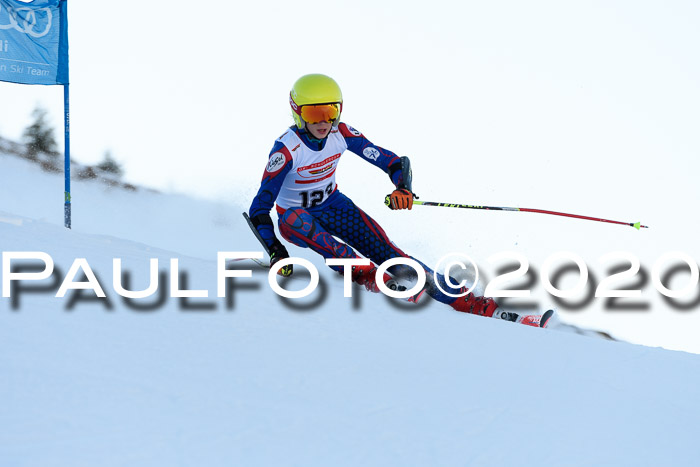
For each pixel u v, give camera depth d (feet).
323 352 27.78
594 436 22.75
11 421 19.15
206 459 18.35
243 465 18.30
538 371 28.78
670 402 26.76
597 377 28.81
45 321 27.66
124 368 23.71
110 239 49.67
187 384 22.95
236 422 20.65
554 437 22.34
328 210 52.70
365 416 22.22
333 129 50.42
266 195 47.70
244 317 31.48
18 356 23.59
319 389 23.90
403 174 50.98
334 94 47.44
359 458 19.45
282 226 51.11
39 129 152.76
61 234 47.37
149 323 28.99
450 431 21.90
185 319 30.12
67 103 71.05
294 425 20.92
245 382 23.71
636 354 33.19
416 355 28.99
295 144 48.88
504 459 20.45
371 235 52.31
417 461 19.71
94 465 17.40
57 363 23.41
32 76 69.26
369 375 25.81
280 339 28.78
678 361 32.55
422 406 23.57
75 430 19.03
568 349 32.71
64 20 70.28
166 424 19.99
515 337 33.81
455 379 26.55
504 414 23.71
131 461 17.78
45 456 17.57
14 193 113.80
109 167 147.13
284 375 24.79
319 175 50.75
